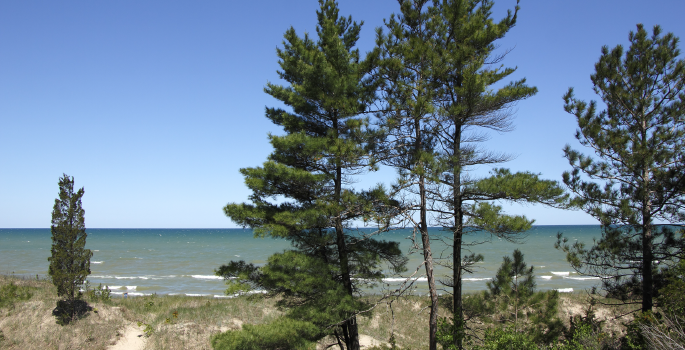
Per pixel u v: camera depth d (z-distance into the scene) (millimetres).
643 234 11289
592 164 12031
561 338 13312
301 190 11852
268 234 10852
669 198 10883
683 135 11211
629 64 11852
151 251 74438
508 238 9586
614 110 12211
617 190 11648
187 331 16125
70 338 14133
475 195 10672
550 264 48844
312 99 11953
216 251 74438
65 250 15656
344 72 11562
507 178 10062
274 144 11078
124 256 63469
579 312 17844
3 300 16141
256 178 11516
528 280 13141
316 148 10992
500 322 12664
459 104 10453
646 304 11016
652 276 11430
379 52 11125
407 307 21000
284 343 10094
